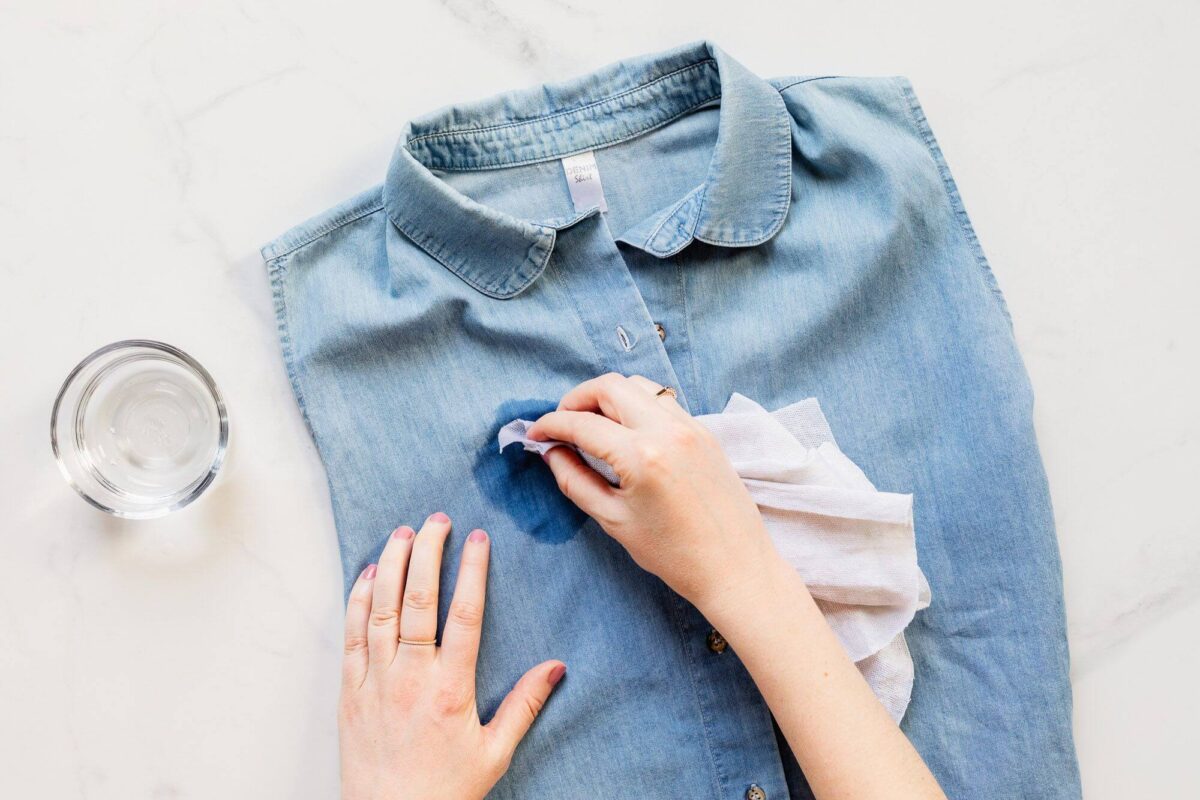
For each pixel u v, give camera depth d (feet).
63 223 2.73
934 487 2.55
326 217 2.53
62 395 2.55
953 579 2.54
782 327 2.55
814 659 2.05
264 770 2.69
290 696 2.70
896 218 2.52
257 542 2.70
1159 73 2.90
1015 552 2.50
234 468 2.70
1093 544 2.89
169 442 2.72
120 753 2.68
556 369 2.53
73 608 2.70
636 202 2.69
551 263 2.51
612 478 2.24
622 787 2.44
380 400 2.50
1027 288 2.92
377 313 2.47
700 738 2.44
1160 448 2.91
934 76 2.92
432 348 2.52
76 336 2.73
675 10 2.89
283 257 2.51
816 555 2.33
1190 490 2.90
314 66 2.79
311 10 2.79
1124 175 2.89
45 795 2.68
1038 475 2.51
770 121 2.52
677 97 2.66
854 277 2.54
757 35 2.90
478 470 2.51
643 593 2.47
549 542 2.50
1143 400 2.91
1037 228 2.92
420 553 2.40
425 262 2.50
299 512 2.71
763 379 2.56
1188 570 2.89
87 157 2.74
